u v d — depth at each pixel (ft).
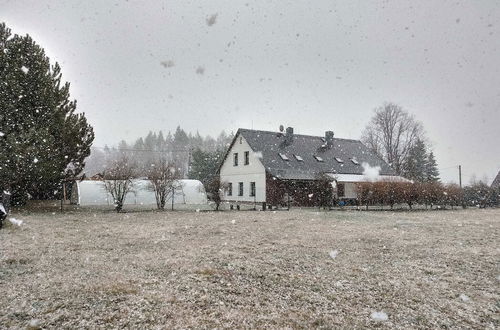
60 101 75.97
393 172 124.47
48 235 37.91
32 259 26.02
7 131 63.72
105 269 23.34
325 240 35.55
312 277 21.94
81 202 89.45
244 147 109.81
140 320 14.97
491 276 22.68
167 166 81.97
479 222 54.54
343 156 120.57
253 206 94.43
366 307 17.11
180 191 100.99
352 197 105.50
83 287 19.30
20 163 60.59
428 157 192.54
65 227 45.06
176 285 19.89
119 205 71.87
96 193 92.12
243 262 25.45
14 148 60.13
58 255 27.61
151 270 23.15
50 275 21.74
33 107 69.05
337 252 29.17
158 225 47.80
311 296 18.53
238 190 112.27
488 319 15.78
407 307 17.16
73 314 15.51
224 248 30.76
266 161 100.73
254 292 18.98
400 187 87.97
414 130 157.58
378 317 15.56
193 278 21.29
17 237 36.22
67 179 81.41
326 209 83.71
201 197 105.09
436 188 93.50
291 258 27.02
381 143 164.86
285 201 94.68
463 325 15.08
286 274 22.49
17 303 16.75
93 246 31.63
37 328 14.01
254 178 103.55
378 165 124.16
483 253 29.71
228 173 119.14
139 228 44.42
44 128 67.62
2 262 24.85
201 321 14.97
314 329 14.51
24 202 80.43
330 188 90.79
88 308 16.25
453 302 17.88
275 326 14.67
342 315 16.05
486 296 18.83
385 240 35.94
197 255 27.78
